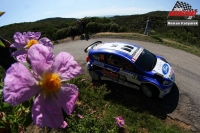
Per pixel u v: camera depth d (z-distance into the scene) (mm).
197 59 9273
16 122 1134
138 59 6508
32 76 832
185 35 21031
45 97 870
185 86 7109
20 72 770
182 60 9195
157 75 6098
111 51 6746
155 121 5699
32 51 895
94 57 7238
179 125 5574
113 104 6473
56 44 13102
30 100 933
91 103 6250
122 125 5105
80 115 4594
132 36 12656
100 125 4715
